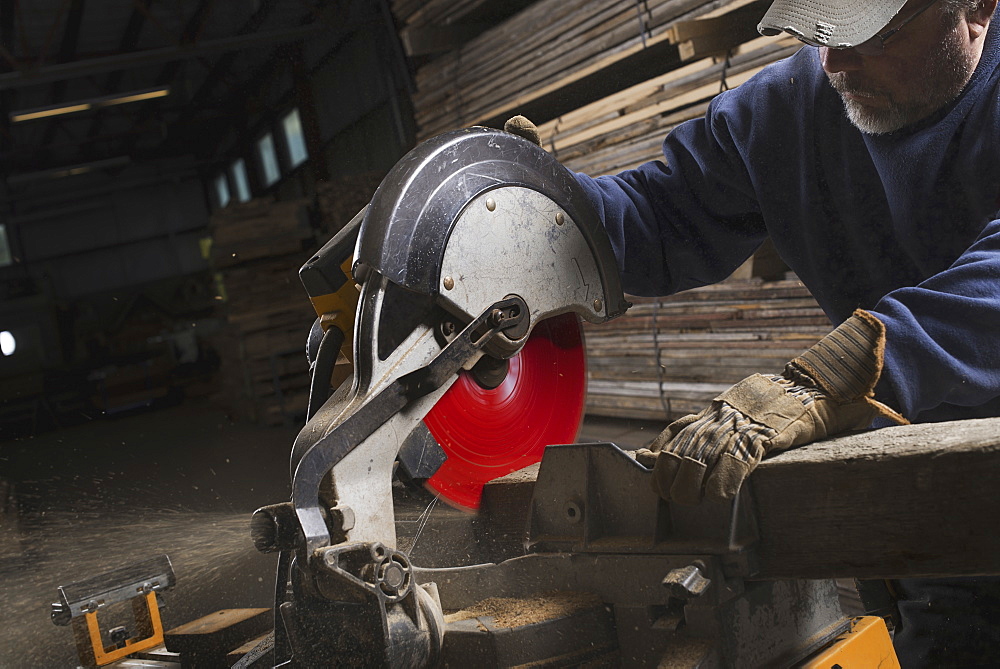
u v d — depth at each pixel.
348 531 1.03
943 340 1.04
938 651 1.51
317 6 11.58
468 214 1.17
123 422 11.79
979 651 1.47
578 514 1.08
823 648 1.09
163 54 11.20
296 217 9.00
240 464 6.81
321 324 1.36
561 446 1.10
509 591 1.15
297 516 0.99
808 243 1.63
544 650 0.99
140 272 21.34
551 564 1.11
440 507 1.41
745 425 0.96
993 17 1.30
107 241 21.00
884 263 1.54
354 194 9.16
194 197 21.59
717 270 1.76
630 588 1.02
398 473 1.23
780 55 3.25
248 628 1.55
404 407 1.11
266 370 8.84
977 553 0.81
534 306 1.24
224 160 19.41
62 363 15.18
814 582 1.13
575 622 1.01
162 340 14.12
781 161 1.58
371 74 10.91
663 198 1.68
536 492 1.13
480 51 4.98
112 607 2.97
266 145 16.34
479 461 1.35
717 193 1.67
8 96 15.02
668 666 0.92
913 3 1.21
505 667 0.97
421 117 5.76
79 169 18.19
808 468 0.92
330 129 13.02
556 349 1.46
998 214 1.17
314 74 13.06
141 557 4.27
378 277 1.12
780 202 1.62
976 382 1.04
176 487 6.23
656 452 1.02
